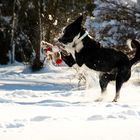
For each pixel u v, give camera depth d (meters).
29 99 11.84
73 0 34.47
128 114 8.48
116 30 20.45
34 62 29.97
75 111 8.95
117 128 7.03
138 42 12.38
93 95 12.94
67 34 11.71
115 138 6.32
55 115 8.34
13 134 6.55
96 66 12.03
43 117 7.96
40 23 32.03
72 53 11.92
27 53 36.66
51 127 7.10
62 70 27.00
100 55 11.99
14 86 18.28
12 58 36.03
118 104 10.28
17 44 36.94
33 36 36.00
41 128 7.01
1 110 9.01
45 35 33.03
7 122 7.39
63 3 34.56
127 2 21.17
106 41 20.19
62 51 11.97
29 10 35.84
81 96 12.80
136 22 20.78
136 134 6.58
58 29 31.48
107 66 12.03
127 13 20.80
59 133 6.65
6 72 30.06
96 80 12.92
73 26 11.71
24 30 36.91
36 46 30.66
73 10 34.25
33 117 7.92
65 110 9.11
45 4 34.12
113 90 14.00
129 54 18.59
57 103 10.34
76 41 11.77
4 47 35.91
